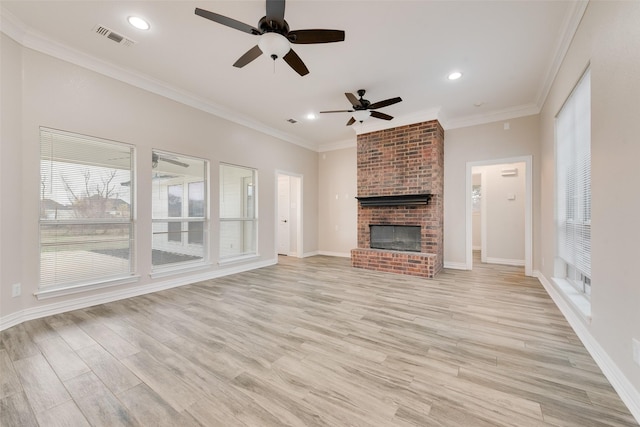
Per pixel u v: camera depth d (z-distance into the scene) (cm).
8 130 252
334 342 222
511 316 276
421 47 288
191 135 414
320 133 599
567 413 142
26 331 243
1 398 156
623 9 156
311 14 240
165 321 266
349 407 147
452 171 513
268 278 442
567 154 293
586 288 262
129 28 261
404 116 485
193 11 240
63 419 140
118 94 333
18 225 261
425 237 478
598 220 190
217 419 139
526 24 251
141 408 147
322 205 707
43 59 276
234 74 347
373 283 407
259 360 195
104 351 208
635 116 143
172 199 397
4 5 231
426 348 212
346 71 337
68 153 299
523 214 557
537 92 392
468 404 149
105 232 327
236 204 496
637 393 139
